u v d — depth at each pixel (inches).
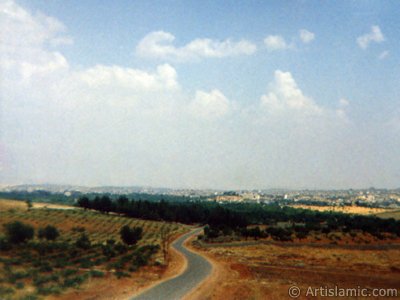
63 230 3700.8
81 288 1150.3
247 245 3390.7
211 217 5433.1
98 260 1923.0
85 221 4416.8
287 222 6284.5
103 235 3853.3
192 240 4101.9
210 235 4008.4
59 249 2269.9
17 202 5128.0
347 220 4899.1
